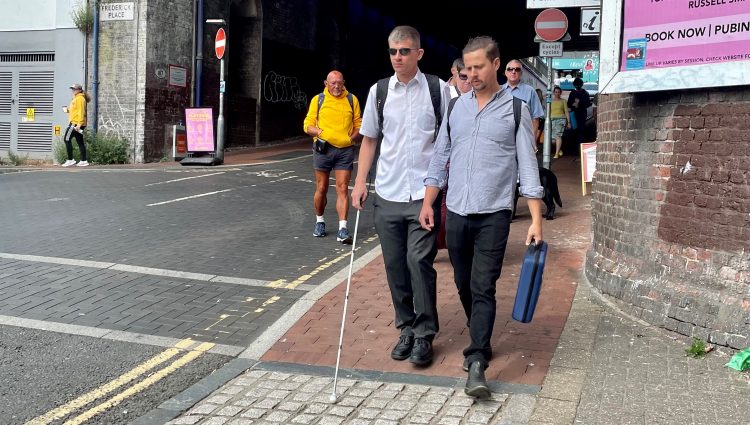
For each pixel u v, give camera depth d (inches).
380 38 1304.1
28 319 227.9
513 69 333.7
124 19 740.7
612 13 221.6
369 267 290.0
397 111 192.4
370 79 1266.0
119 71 746.2
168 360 198.5
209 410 167.5
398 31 189.9
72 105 710.5
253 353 202.7
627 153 236.5
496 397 169.5
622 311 229.1
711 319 197.9
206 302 246.8
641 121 228.1
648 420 154.6
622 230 239.5
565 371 182.7
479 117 178.4
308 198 473.1
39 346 206.5
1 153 806.5
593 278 254.7
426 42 1565.0
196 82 797.9
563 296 245.4
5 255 306.3
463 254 185.0
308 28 1035.9
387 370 188.7
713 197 202.1
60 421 161.9
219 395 175.9
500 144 177.3
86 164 714.8
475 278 179.5
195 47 793.6
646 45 215.3
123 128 747.4
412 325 197.5
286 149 872.9
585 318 222.5
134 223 378.6
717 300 198.2
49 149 788.0
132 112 743.1
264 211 420.5
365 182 197.2
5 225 373.4
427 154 191.9
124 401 173.3
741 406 160.7
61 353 201.8
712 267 202.4
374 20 1266.0
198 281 271.0
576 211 415.2
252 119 908.0
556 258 297.4
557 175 598.2
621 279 233.0
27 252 312.5
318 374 187.2
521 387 174.2
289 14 980.6
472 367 171.6
